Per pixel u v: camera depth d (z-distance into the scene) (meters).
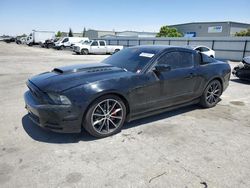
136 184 2.62
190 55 4.93
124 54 4.85
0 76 9.30
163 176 2.78
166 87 4.35
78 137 3.72
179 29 65.44
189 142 3.67
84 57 20.89
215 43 26.19
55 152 3.26
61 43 33.59
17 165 2.93
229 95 6.88
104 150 3.35
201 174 2.84
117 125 3.87
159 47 4.68
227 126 4.38
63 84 3.49
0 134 3.78
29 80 4.09
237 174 2.86
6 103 5.49
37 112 3.44
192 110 5.27
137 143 3.58
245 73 8.66
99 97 3.56
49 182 2.62
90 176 2.75
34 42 43.69
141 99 4.03
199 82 5.00
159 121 4.52
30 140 3.59
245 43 23.34
